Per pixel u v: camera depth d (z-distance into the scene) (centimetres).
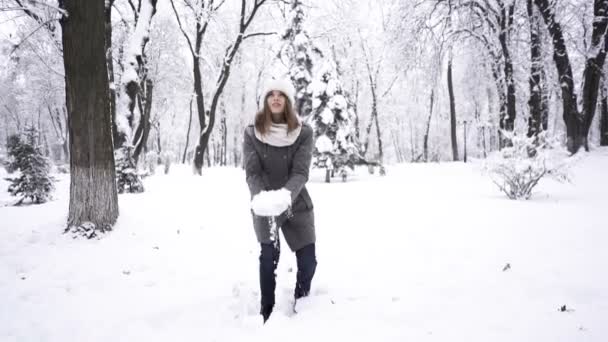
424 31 1742
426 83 2008
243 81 3356
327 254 415
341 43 2409
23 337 254
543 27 1656
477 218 569
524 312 249
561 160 755
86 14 480
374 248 429
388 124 3822
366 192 991
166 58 2138
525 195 774
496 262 357
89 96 496
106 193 513
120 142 1034
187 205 727
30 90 2603
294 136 272
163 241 477
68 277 367
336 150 1480
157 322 269
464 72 2723
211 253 432
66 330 261
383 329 234
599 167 1351
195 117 4369
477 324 235
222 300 302
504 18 1725
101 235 492
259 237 271
